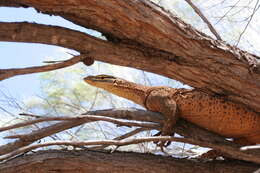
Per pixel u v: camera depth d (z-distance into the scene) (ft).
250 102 19.38
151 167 21.50
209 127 22.41
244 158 19.69
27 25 17.97
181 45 18.40
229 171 21.81
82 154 21.36
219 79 18.97
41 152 21.35
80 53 18.54
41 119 18.51
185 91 22.75
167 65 18.78
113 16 17.48
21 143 19.76
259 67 19.17
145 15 17.74
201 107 22.07
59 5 16.98
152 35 18.06
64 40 18.22
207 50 18.75
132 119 21.39
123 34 18.19
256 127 21.81
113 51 18.52
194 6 21.97
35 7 17.21
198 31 18.85
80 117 18.89
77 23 18.16
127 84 24.56
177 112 22.26
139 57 18.66
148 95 23.95
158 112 22.70
